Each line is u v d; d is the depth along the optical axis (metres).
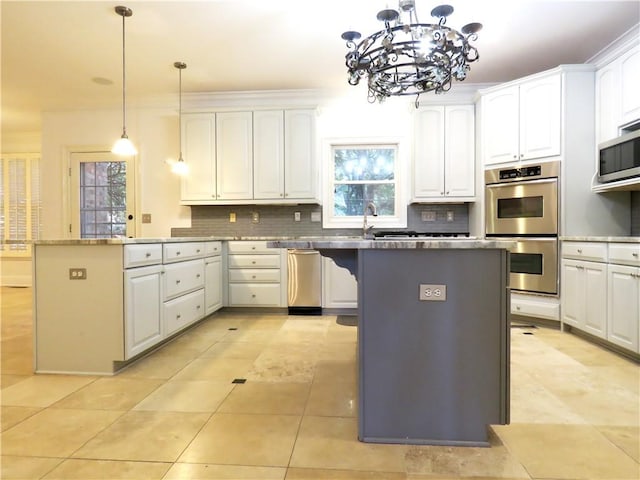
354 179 4.61
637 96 2.85
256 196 4.26
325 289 4.14
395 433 1.63
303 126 4.21
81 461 1.47
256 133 4.25
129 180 4.76
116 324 2.38
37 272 2.44
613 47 3.36
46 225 4.86
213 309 3.87
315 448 1.57
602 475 1.38
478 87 4.22
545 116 3.39
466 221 4.37
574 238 3.14
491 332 1.59
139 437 1.65
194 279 3.39
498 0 2.68
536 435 1.66
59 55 3.52
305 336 3.28
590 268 2.95
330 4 2.73
